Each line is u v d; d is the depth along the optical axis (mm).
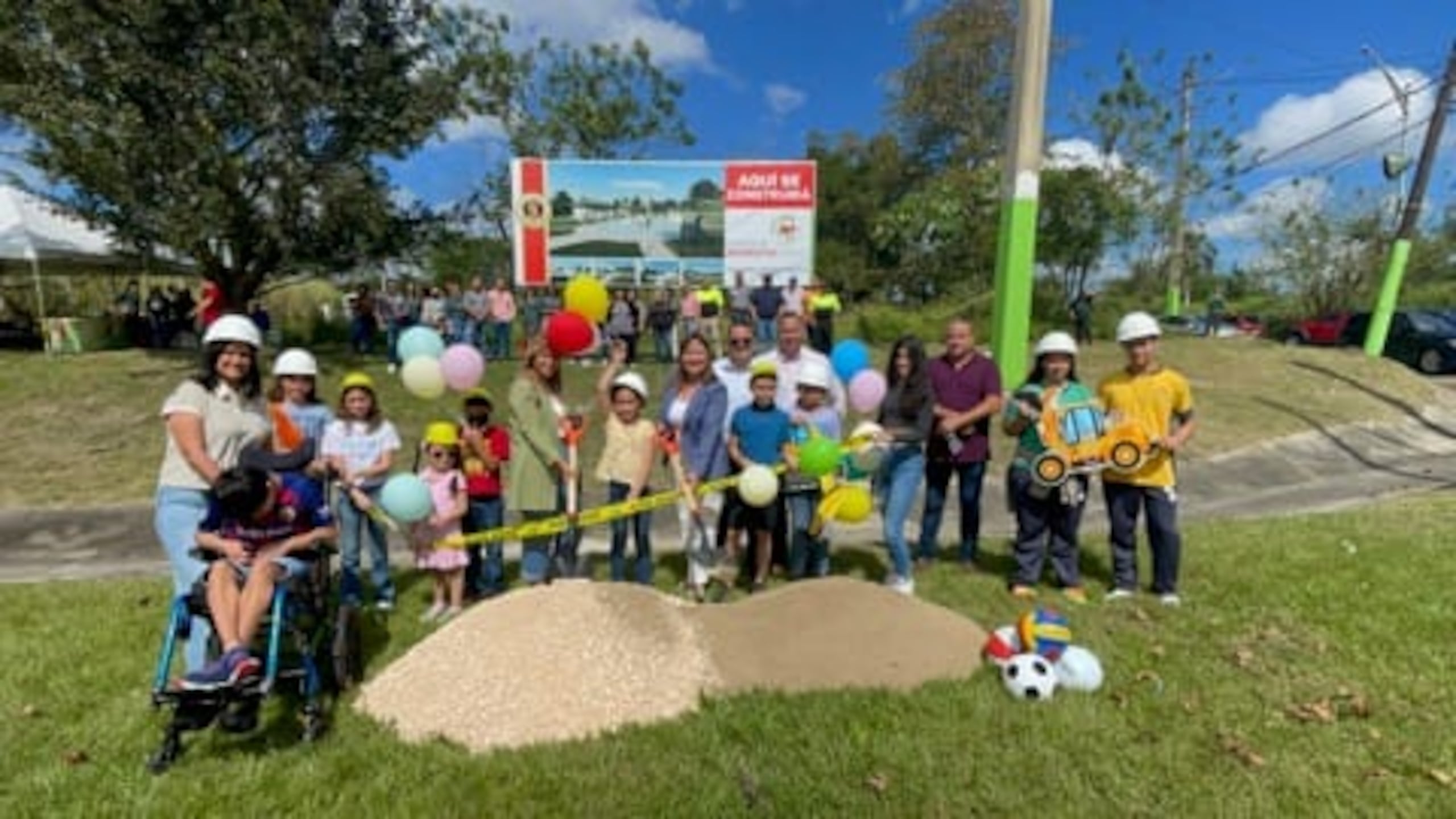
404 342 5176
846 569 6312
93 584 5965
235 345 4016
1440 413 14453
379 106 15938
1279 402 13930
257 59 13867
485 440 5559
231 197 14836
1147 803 3123
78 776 3307
